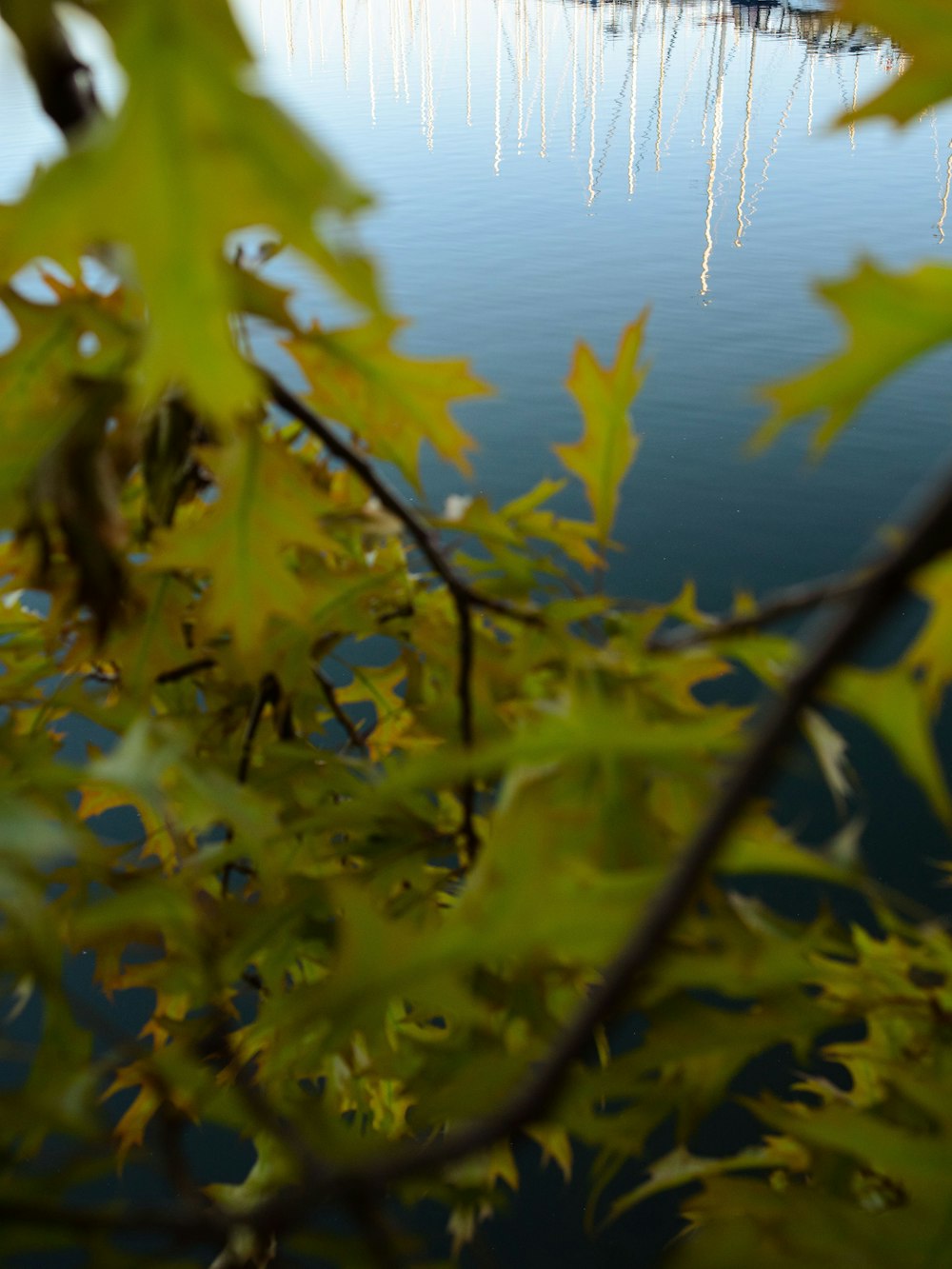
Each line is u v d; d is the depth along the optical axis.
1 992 0.40
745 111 12.94
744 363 5.21
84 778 0.43
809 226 7.62
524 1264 2.06
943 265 0.30
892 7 0.28
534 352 5.39
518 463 4.23
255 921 0.69
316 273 0.22
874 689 0.38
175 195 0.22
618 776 0.49
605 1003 0.26
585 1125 0.52
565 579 0.68
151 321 0.23
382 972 0.35
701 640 0.49
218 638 0.79
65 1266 1.44
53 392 0.57
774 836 0.51
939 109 0.29
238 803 0.47
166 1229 0.30
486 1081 0.49
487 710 0.67
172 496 0.62
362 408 0.63
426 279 6.72
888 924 0.59
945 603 0.45
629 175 10.14
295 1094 0.65
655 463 4.40
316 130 0.22
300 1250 0.42
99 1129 0.39
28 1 0.40
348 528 0.76
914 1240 0.43
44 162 0.27
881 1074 0.65
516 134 12.88
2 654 0.79
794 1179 0.74
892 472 4.30
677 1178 0.62
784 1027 0.55
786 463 4.39
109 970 0.67
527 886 0.35
